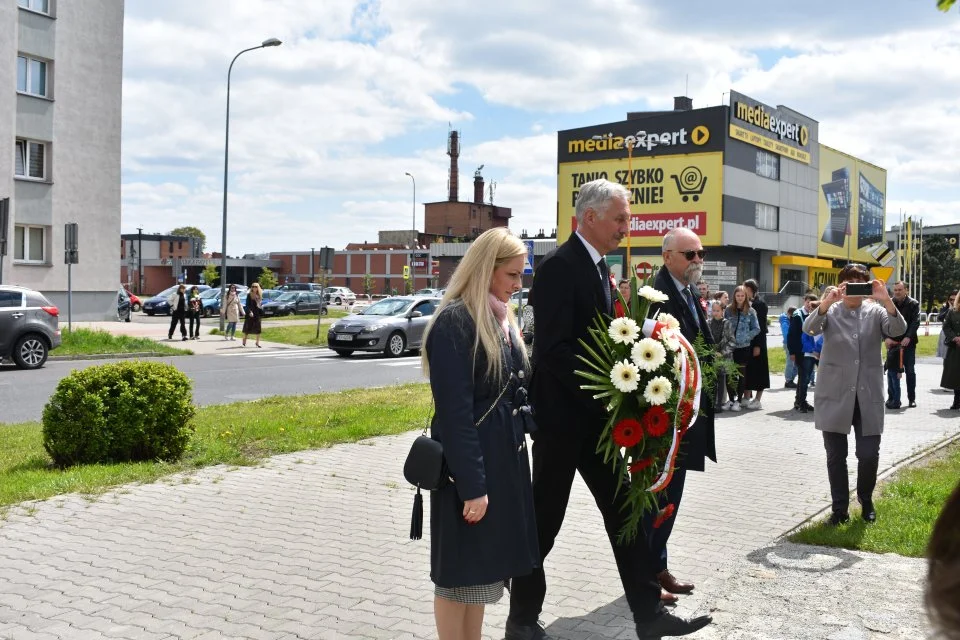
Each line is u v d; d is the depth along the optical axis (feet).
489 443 11.03
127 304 126.93
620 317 13.85
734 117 182.70
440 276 280.72
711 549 18.56
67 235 74.54
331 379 56.95
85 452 26.68
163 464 26.43
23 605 14.94
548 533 13.87
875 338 20.26
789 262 205.26
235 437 31.17
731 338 41.27
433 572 11.07
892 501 22.24
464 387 10.86
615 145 190.80
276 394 48.49
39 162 107.04
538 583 13.53
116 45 114.42
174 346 84.02
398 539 19.21
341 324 76.18
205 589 15.83
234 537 19.22
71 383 26.78
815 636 13.51
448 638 11.18
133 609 14.80
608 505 13.93
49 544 18.54
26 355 61.21
